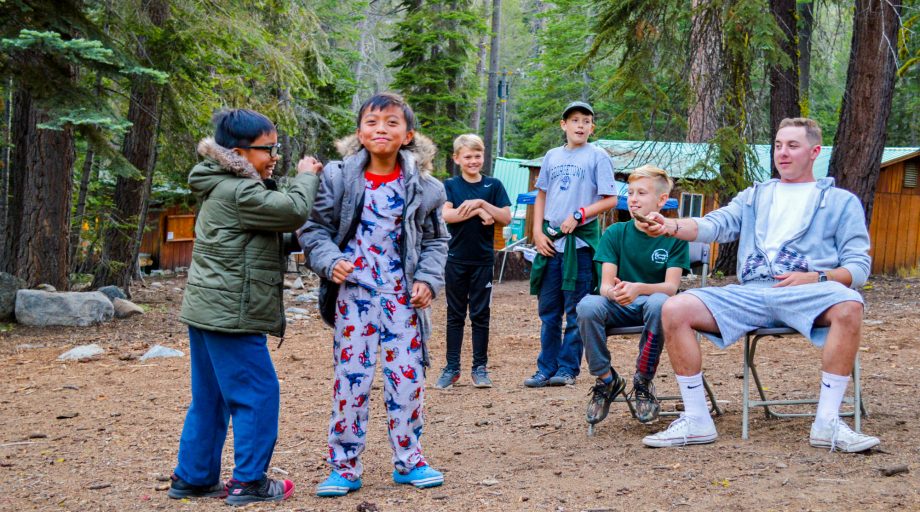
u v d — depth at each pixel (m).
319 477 4.26
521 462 4.32
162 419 5.77
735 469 3.84
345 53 31.41
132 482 4.22
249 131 3.65
